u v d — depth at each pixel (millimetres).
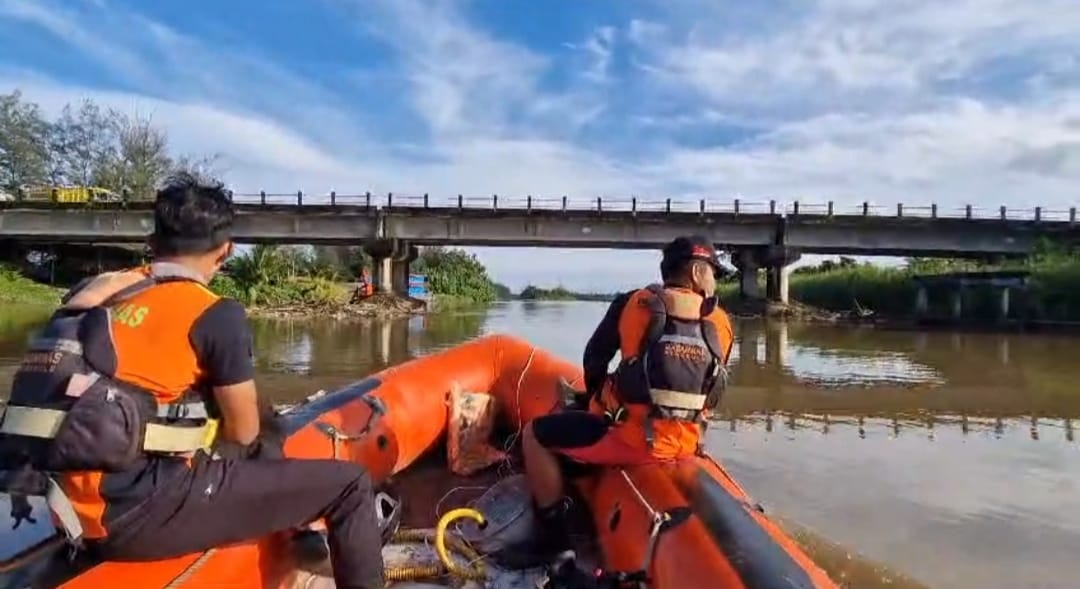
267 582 2531
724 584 2490
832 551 3994
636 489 3355
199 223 2244
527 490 4387
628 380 3373
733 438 6754
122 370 2051
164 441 2100
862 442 6625
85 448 1961
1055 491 5109
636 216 31672
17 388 2062
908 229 31016
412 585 3330
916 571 3744
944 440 6750
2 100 45844
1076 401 9055
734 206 31656
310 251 42750
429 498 4496
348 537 2492
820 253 33156
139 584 2189
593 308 50000
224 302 2213
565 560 3164
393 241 31688
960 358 14281
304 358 13047
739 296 34406
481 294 60156
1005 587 3582
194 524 2188
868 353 15250
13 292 30578
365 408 4430
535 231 31891
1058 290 25125
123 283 2178
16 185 46125
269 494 2312
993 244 30500
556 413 3811
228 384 2180
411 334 19188
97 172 46875
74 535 2100
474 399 5266
